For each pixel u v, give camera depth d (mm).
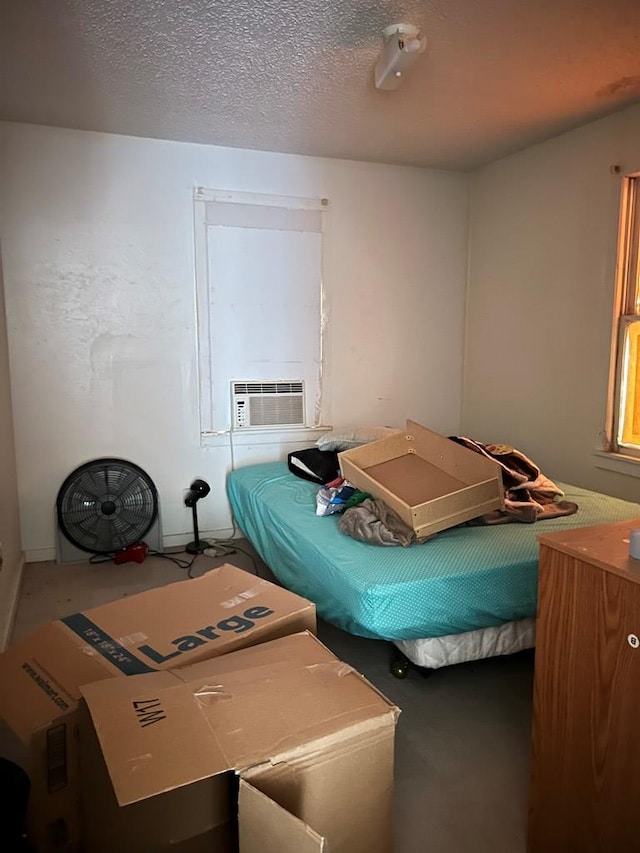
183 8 2023
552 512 2484
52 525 3377
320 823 990
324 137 3350
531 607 2004
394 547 2115
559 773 1347
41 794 1070
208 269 3547
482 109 2945
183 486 3648
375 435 3320
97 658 1250
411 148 3564
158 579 3121
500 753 1821
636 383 3072
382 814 1083
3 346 2996
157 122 3104
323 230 3791
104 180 3293
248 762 911
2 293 3086
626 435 3145
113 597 2898
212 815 908
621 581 1177
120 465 3357
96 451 3438
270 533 2732
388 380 4086
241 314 3652
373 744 1033
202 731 971
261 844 861
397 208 3961
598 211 3143
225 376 3660
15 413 3258
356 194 3846
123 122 3107
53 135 3178
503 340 3898
